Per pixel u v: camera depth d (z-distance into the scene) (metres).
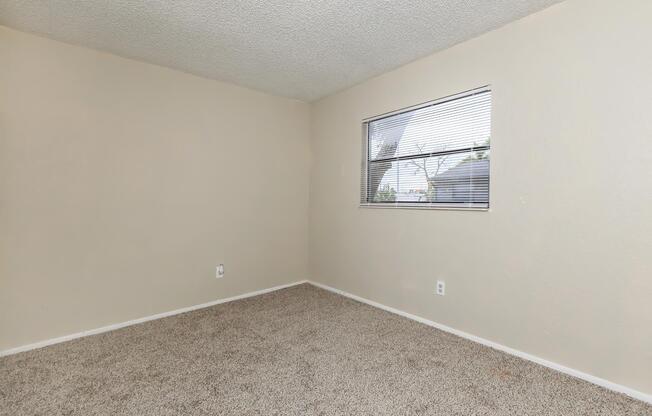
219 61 2.81
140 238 2.81
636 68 1.74
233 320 2.84
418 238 2.82
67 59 2.46
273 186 3.73
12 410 1.63
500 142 2.27
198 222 3.15
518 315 2.20
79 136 2.50
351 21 2.18
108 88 2.63
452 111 2.60
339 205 3.62
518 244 2.19
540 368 2.04
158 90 2.89
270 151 3.69
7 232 2.24
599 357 1.86
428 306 2.75
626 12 1.76
